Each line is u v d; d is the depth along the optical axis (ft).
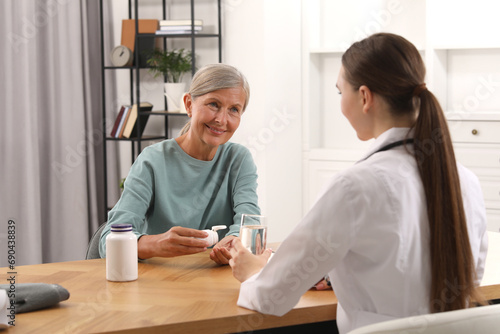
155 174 6.79
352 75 4.51
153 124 14.69
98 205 14.37
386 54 4.38
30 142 12.06
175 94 13.48
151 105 14.03
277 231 13.52
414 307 4.24
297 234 4.35
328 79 14.47
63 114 13.10
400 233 4.12
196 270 5.81
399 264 4.14
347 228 4.19
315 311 4.72
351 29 14.12
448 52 13.24
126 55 13.58
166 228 6.89
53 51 12.90
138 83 13.52
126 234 5.46
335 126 14.49
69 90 13.19
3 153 11.80
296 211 14.10
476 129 12.24
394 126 4.45
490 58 12.87
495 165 12.14
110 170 14.48
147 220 6.93
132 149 14.35
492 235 7.16
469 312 3.99
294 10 13.75
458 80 13.19
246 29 13.07
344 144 14.42
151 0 14.24
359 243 4.20
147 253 5.97
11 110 11.85
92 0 14.07
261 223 5.61
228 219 7.35
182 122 14.35
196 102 6.59
